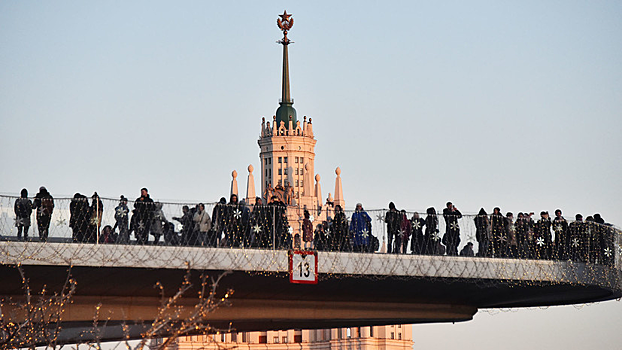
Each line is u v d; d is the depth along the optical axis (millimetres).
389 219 73938
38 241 62844
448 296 84062
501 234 77000
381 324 87750
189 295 73438
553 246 79250
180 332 44156
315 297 78875
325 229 72875
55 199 63875
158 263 65688
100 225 64812
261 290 75188
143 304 72500
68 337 71562
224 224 68562
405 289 79250
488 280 77938
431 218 75250
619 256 83938
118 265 64562
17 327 46812
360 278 73812
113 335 79188
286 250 70000
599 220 84375
